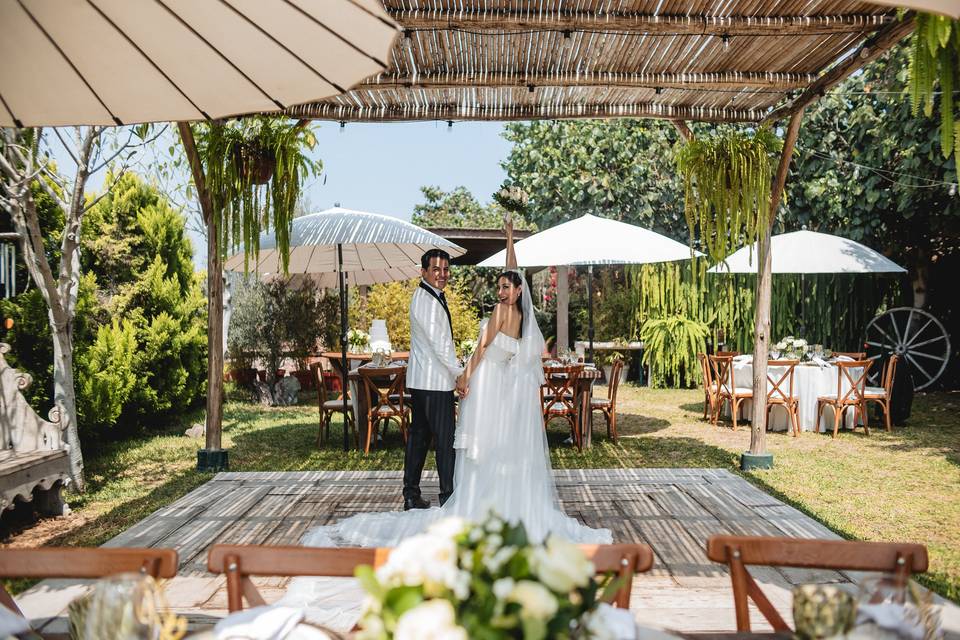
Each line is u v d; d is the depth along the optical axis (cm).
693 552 400
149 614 127
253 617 151
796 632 135
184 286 980
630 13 446
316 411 1037
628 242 795
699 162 571
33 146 517
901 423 898
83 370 696
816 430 840
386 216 795
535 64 527
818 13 448
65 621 184
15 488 438
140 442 798
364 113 598
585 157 1468
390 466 654
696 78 543
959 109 603
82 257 863
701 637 164
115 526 468
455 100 597
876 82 1066
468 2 437
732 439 798
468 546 113
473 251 1496
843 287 1198
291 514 482
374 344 895
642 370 1343
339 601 319
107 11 196
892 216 1139
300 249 855
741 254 931
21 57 208
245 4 196
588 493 536
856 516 488
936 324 1158
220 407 641
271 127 602
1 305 605
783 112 584
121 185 900
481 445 423
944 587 357
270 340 1105
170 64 217
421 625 99
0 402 496
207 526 456
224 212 589
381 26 198
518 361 429
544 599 102
